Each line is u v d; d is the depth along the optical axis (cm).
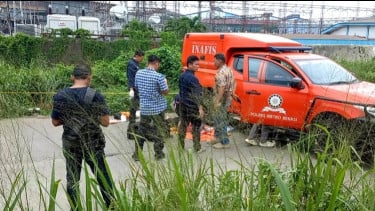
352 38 2842
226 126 350
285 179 267
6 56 1493
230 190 256
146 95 529
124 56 1416
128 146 364
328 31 3450
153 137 291
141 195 246
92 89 343
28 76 902
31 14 3556
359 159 279
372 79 904
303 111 591
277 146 429
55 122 352
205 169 289
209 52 788
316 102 579
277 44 703
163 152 293
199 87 503
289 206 212
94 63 1333
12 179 287
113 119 828
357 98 546
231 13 4028
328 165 248
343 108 541
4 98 314
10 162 279
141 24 2148
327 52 1455
